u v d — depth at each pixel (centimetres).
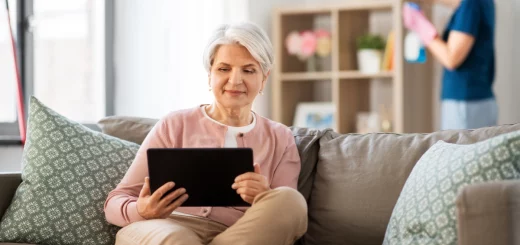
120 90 439
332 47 461
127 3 437
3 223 227
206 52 227
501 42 464
